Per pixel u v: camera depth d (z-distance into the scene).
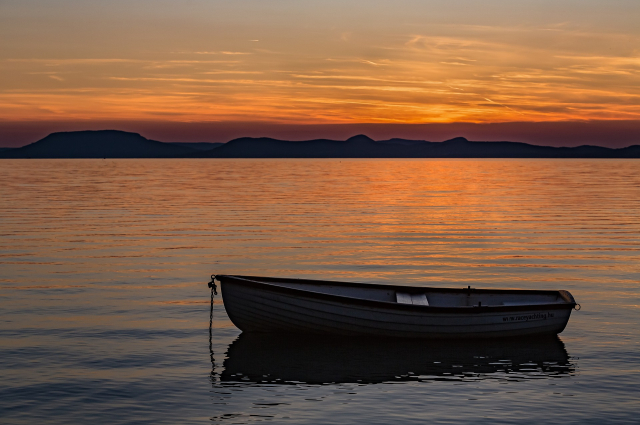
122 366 13.41
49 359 13.76
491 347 15.09
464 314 15.53
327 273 23.91
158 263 25.84
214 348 14.82
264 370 13.31
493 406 11.36
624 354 14.46
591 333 16.19
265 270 24.45
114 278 22.72
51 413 10.94
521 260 26.97
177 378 12.76
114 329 16.22
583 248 30.42
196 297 19.84
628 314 17.98
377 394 11.96
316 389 12.23
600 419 10.79
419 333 15.58
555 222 41.69
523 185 90.56
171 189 79.00
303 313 15.63
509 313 15.64
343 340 15.66
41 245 30.72
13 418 10.71
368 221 42.19
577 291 20.95
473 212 48.66
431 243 31.94
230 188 81.62
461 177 121.94
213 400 11.61
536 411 11.12
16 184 91.44
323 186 87.31
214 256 27.67
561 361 13.98
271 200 60.59
